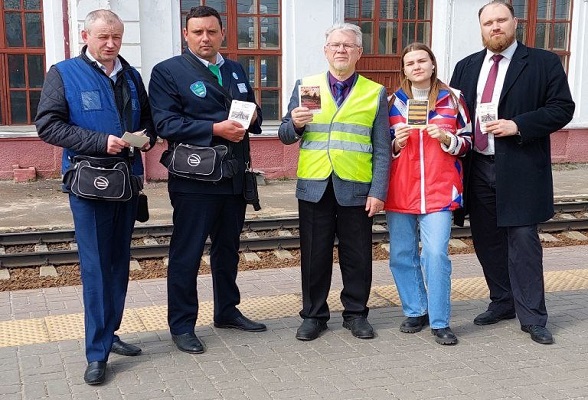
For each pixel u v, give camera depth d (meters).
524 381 4.24
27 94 12.18
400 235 5.00
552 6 14.42
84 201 4.19
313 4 12.69
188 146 4.54
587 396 4.04
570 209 9.62
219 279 5.04
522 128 4.71
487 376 4.31
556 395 4.05
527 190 4.85
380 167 4.84
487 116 4.76
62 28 11.97
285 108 12.95
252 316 5.48
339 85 4.80
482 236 5.25
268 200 10.55
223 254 4.98
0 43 11.92
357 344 4.85
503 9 4.78
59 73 4.14
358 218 4.91
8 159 11.68
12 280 6.65
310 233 4.93
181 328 4.74
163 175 12.10
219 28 4.60
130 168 4.32
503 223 4.88
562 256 7.56
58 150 11.86
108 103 4.21
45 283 6.58
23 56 12.06
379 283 6.54
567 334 5.03
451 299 5.88
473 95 5.02
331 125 4.78
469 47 13.75
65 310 5.73
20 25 11.97
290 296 6.01
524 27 14.39
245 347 4.79
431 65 4.81
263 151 12.55
